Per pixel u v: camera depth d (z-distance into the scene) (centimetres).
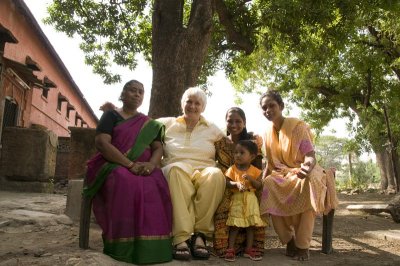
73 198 546
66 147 1549
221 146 409
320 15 821
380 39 1555
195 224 360
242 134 410
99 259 306
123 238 314
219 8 911
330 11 841
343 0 860
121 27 1116
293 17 831
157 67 687
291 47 1031
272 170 412
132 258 315
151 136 369
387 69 1742
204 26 682
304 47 1008
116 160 340
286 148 393
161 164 396
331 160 5388
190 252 347
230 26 947
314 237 507
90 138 750
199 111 402
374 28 1575
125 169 337
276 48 1295
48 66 1798
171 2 709
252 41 1002
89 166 351
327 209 391
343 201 1292
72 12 1036
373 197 1494
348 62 1759
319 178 365
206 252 343
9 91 1251
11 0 1244
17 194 969
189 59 679
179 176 355
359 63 1602
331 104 2006
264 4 905
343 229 586
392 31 1354
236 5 946
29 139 1101
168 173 359
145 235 317
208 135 407
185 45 675
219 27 1030
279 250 414
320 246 450
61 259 311
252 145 380
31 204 712
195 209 360
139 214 321
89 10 1055
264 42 1116
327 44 998
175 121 414
